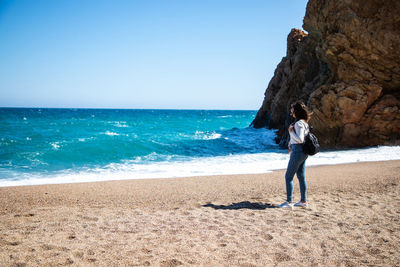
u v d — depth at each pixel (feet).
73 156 46.19
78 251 10.51
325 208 16.90
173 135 83.35
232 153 54.54
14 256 9.90
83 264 9.46
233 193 21.08
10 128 87.51
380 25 51.98
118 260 9.86
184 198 19.62
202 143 68.28
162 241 11.74
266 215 15.57
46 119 156.04
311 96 59.36
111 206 17.53
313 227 13.65
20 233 12.34
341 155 44.21
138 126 114.01
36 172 34.04
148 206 17.56
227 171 33.40
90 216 15.20
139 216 15.33
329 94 55.77
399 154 42.24
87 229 13.07
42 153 45.93
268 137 80.94
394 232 12.98
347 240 12.09
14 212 15.94
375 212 15.97
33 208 16.84
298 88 78.84
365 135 54.03
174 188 22.95
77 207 17.21
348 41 55.31
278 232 12.98
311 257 10.48
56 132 79.61
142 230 13.05
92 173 33.32
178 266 9.52
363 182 24.07
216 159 45.57
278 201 18.67
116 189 22.63
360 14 53.72
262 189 22.43
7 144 53.16
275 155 49.88
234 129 109.70
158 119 189.37
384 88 56.08
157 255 10.34
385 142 52.24
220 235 12.55
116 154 49.67
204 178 27.86
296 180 25.86
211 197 19.88
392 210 16.33
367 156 42.01
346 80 56.95
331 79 60.75
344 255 10.67
